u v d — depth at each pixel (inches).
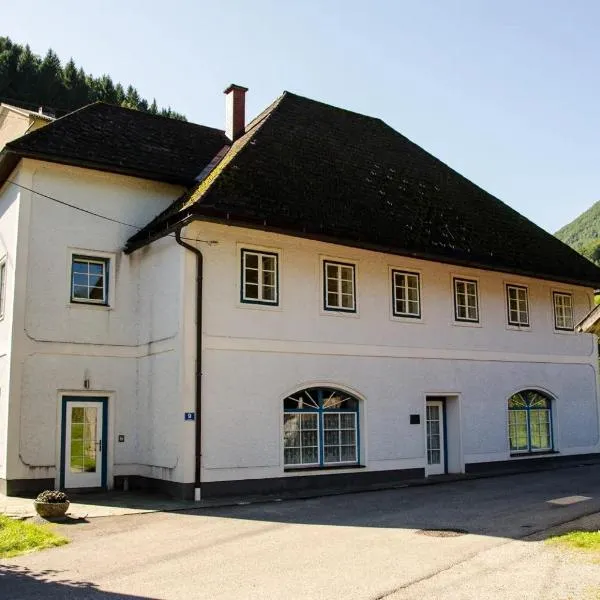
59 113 1610.5
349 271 678.5
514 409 807.1
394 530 421.7
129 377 647.8
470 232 784.9
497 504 516.7
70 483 612.4
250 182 614.2
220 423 576.7
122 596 291.6
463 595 275.9
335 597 280.4
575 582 287.3
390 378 690.2
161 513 499.8
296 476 612.1
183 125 790.5
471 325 768.9
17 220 615.5
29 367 603.2
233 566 338.6
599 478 682.2
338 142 783.1
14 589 307.6
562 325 874.1
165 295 608.7
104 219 656.4
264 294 618.2
